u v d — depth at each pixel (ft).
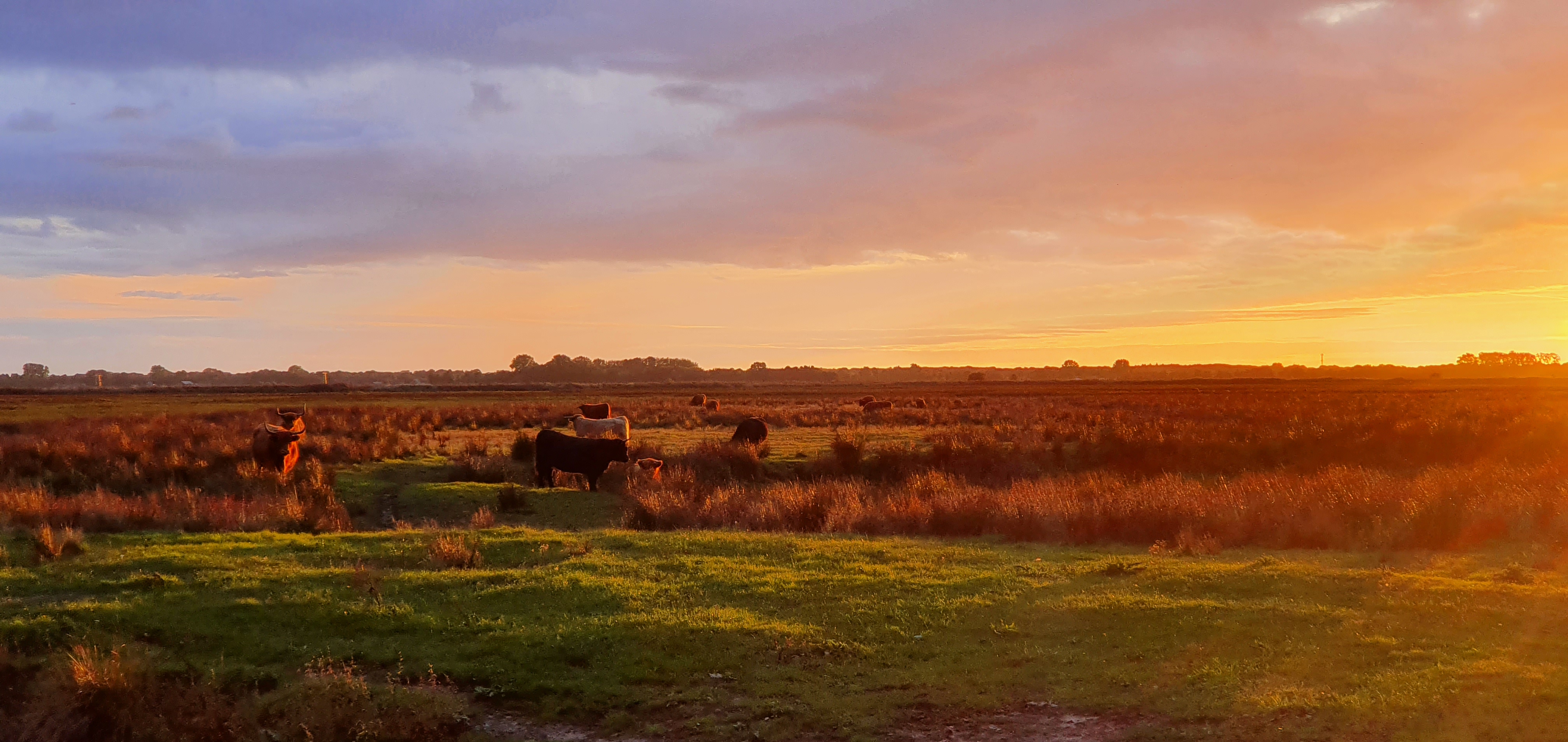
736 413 167.53
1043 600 36.11
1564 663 27.71
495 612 36.11
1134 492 61.77
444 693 29.81
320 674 30.73
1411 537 48.34
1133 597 36.22
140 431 111.04
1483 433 99.09
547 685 30.09
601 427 108.17
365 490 81.25
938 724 26.71
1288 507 54.49
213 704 28.66
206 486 79.82
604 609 36.19
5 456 84.48
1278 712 25.79
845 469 94.27
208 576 40.63
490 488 80.84
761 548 47.44
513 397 284.82
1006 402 208.74
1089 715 26.73
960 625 33.81
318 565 43.83
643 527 62.75
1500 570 40.70
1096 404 196.75
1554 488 57.47
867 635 33.06
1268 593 36.78
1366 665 28.55
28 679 31.01
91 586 39.47
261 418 138.10
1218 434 107.86
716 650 31.91
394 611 35.88
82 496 65.51
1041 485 72.43
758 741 26.32
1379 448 95.04
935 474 82.89
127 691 28.86
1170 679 28.43
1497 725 23.98
